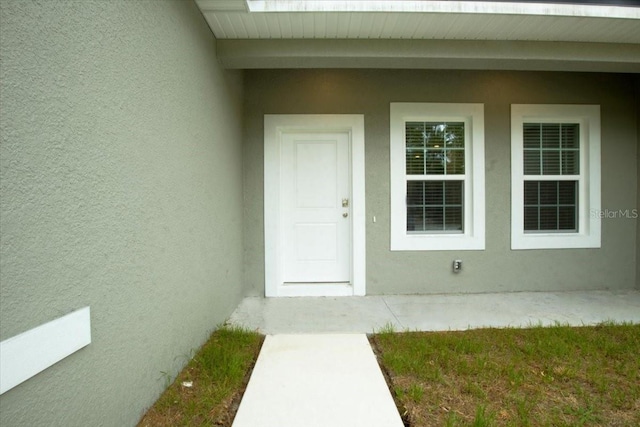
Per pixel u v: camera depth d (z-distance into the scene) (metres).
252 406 1.81
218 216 2.92
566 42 3.15
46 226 1.13
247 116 3.88
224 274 3.08
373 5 2.61
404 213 3.95
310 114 3.88
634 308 3.41
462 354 2.38
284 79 3.88
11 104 1.01
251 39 2.99
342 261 4.05
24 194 1.05
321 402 1.85
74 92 1.26
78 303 1.27
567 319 3.11
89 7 1.34
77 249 1.27
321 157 4.02
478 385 2.00
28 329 1.06
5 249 1.00
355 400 1.87
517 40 3.12
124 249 1.57
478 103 3.94
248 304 3.61
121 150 1.54
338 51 3.06
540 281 4.01
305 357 2.37
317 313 3.31
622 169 4.04
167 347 1.98
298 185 4.03
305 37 3.01
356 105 3.90
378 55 3.07
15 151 1.03
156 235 1.86
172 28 2.08
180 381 2.03
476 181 3.95
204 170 2.60
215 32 2.86
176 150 2.12
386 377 2.12
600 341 2.55
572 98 4.00
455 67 3.35
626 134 4.04
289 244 4.05
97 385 1.38
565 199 4.09
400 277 3.95
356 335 2.75
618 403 1.84
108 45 1.45
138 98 1.69
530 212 4.09
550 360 2.29
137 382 1.66
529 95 3.98
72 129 1.25
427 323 3.02
